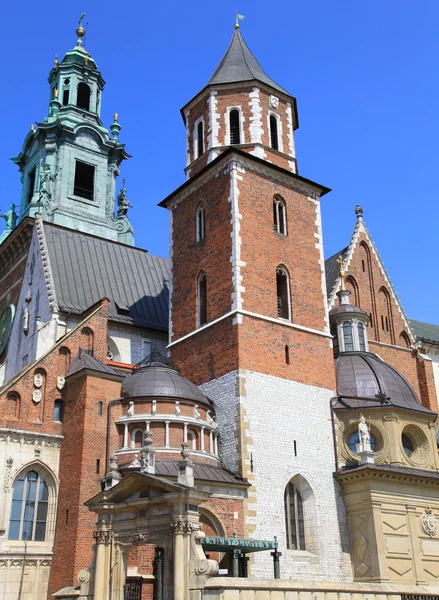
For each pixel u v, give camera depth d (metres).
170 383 42.66
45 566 39.12
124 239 75.94
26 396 42.06
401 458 44.69
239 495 40.16
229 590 26.44
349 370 48.97
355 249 58.78
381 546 41.16
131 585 30.53
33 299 56.94
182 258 51.97
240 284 45.81
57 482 41.16
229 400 43.53
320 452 44.72
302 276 49.62
